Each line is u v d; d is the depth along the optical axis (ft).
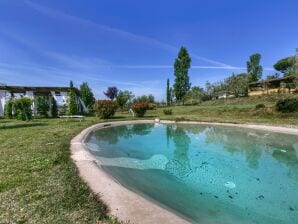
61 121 47.39
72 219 8.29
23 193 10.45
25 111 48.29
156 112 84.02
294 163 21.45
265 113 57.72
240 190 15.11
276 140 31.19
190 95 134.51
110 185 11.68
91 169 14.20
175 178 17.12
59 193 10.48
